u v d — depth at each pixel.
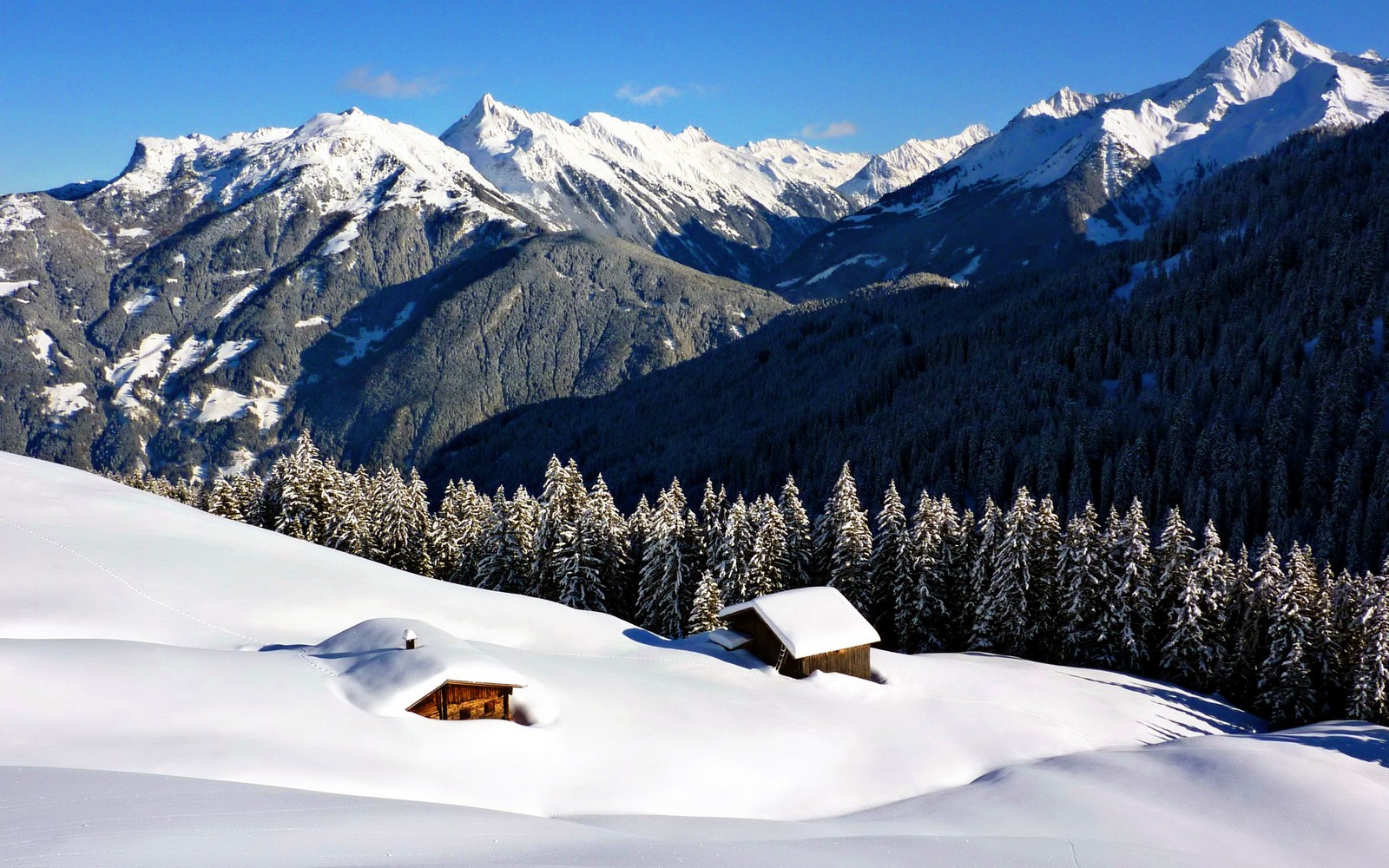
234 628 38.69
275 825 16.70
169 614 38.38
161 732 23.67
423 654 29.69
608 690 35.59
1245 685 58.06
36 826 14.82
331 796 20.75
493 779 25.95
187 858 13.88
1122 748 42.62
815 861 19.67
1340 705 54.34
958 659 53.06
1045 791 32.66
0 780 17.72
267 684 28.00
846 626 44.28
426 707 28.59
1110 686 52.38
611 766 28.94
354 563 54.91
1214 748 39.34
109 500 55.50
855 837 24.72
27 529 45.50
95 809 16.28
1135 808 31.16
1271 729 52.69
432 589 51.59
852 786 32.88
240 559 48.69
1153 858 25.42
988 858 22.98
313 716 26.41
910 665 47.47
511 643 45.06
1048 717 44.34
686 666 43.22
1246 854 27.80
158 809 16.81
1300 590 54.22
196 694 26.33
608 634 48.75
